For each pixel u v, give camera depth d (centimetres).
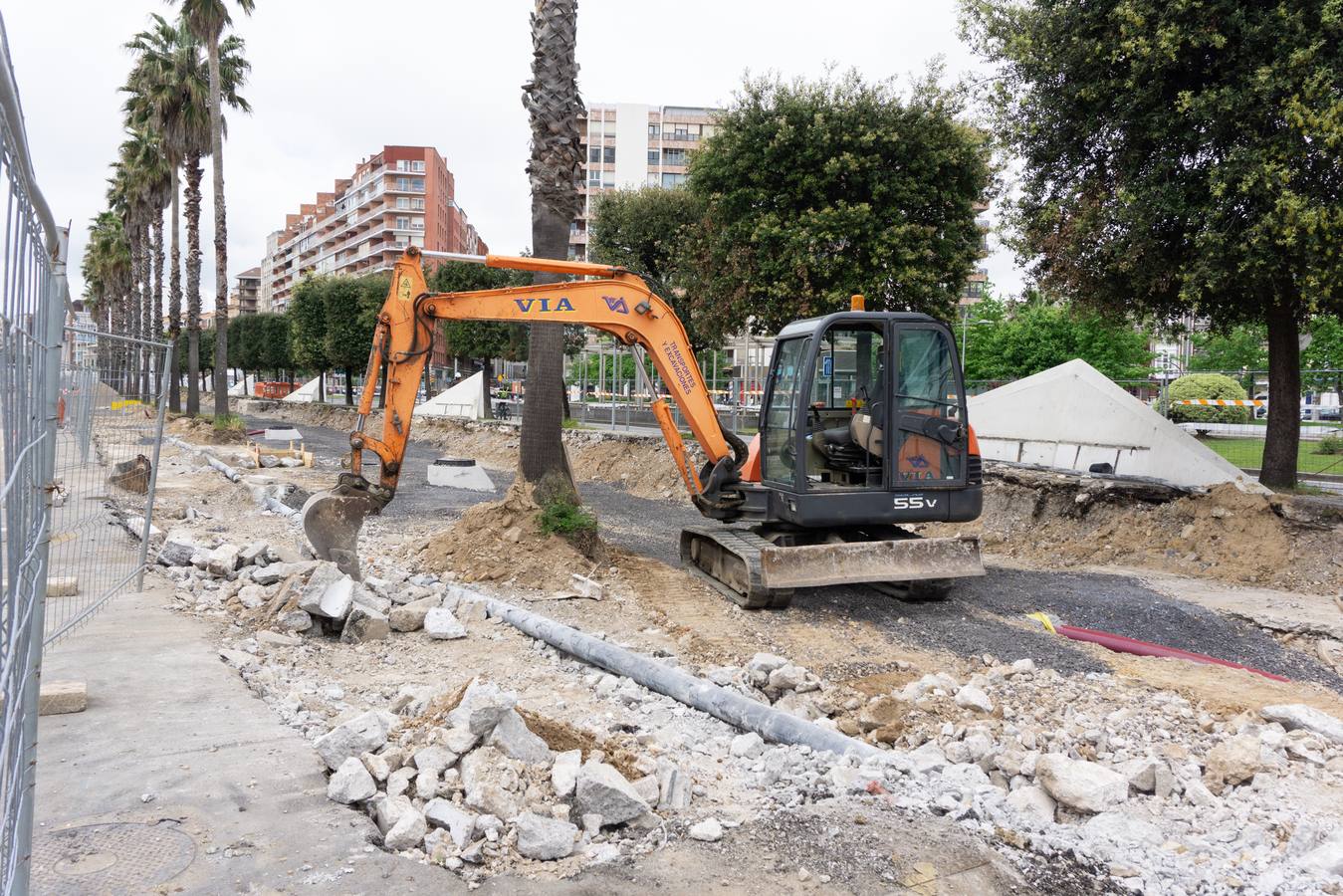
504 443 2561
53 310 228
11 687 183
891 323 880
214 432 2548
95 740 440
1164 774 464
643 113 8312
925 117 1609
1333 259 970
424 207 10081
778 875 346
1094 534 1168
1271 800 453
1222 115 996
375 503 844
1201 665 716
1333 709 620
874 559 842
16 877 201
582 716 548
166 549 849
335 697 549
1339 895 357
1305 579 952
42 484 219
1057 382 1513
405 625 728
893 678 671
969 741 511
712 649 732
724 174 1730
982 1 1236
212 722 469
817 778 449
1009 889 349
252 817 364
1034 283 1420
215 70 2553
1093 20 1111
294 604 691
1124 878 365
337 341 4144
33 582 215
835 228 1583
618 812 375
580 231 8144
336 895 312
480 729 410
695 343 2352
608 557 1007
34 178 185
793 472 885
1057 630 807
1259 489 1070
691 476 989
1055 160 1223
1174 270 1129
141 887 310
